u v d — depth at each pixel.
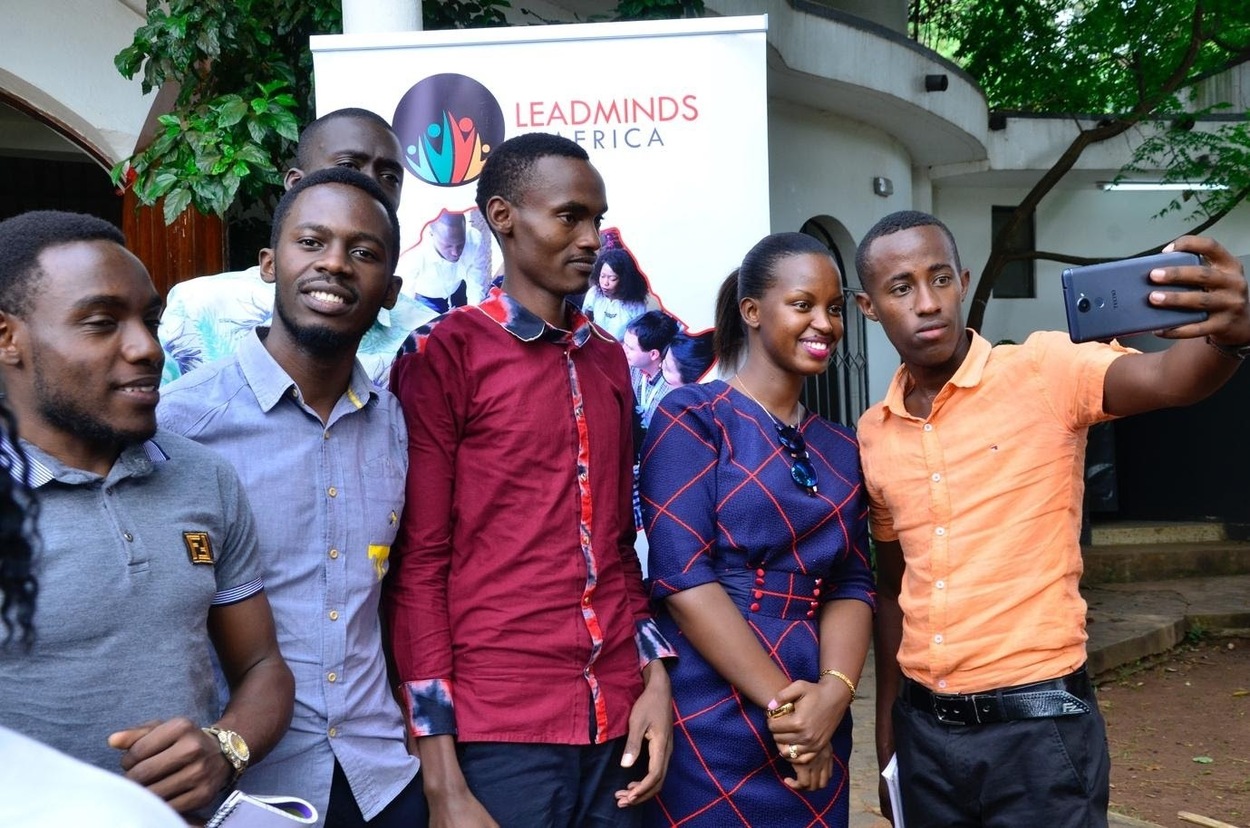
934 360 2.33
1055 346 2.30
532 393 2.16
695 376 3.32
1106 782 2.24
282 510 1.95
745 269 2.48
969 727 2.28
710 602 2.26
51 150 7.16
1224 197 9.98
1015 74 10.81
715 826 2.28
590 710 2.11
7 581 1.30
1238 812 4.57
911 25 12.64
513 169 2.22
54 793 0.87
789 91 7.72
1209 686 6.56
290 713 1.80
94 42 5.26
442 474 2.13
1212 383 1.94
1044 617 2.25
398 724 2.05
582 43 3.31
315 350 1.98
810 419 2.50
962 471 2.32
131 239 5.21
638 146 3.31
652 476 2.38
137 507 1.63
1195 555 9.06
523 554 2.11
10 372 1.57
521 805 2.04
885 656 2.65
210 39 4.68
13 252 1.56
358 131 2.76
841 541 2.39
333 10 4.86
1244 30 10.83
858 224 8.81
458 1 5.34
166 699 1.60
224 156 4.47
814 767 2.24
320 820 1.91
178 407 1.98
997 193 10.70
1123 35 9.29
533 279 2.23
